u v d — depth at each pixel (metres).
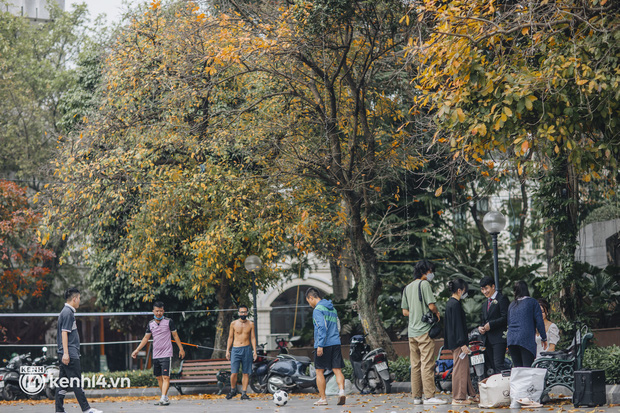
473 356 10.88
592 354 12.67
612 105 9.66
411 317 10.56
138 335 24.66
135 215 18.27
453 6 10.03
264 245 17.92
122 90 17.73
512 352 9.81
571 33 9.61
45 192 18.05
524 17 9.88
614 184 12.88
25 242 28.56
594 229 19.25
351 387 15.15
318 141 17.11
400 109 18.70
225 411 11.15
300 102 17.39
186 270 19.39
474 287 20.95
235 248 17.44
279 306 33.81
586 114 9.80
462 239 26.02
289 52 15.12
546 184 15.64
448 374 12.92
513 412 8.98
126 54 17.62
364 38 16.73
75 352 10.41
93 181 17.27
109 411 12.03
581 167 9.98
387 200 23.28
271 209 17.25
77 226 18.59
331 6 14.63
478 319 19.11
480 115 9.94
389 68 17.80
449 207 25.52
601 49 9.52
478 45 9.95
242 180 16.73
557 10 9.41
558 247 15.77
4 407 13.77
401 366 15.24
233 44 15.48
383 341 16.23
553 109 9.75
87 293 30.06
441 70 10.61
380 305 21.39
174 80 16.64
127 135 17.86
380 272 23.64
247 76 18.09
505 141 9.99
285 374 15.35
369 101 18.95
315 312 11.21
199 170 17.67
